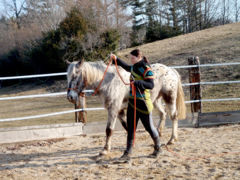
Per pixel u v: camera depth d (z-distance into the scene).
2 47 35.03
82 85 4.63
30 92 24.77
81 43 23.38
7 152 5.46
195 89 7.23
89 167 4.27
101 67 4.81
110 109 4.73
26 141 6.09
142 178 3.68
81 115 6.84
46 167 4.40
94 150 5.33
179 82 5.59
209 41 26.20
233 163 4.02
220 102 10.39
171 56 23.16
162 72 5.24
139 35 35.56
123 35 29.69
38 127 6.25
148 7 50.62
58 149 5.54
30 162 4.72
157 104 5.79
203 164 4.09
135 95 4.22
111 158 4.69
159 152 4.56
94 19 25.91
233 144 5.11
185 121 7.09
